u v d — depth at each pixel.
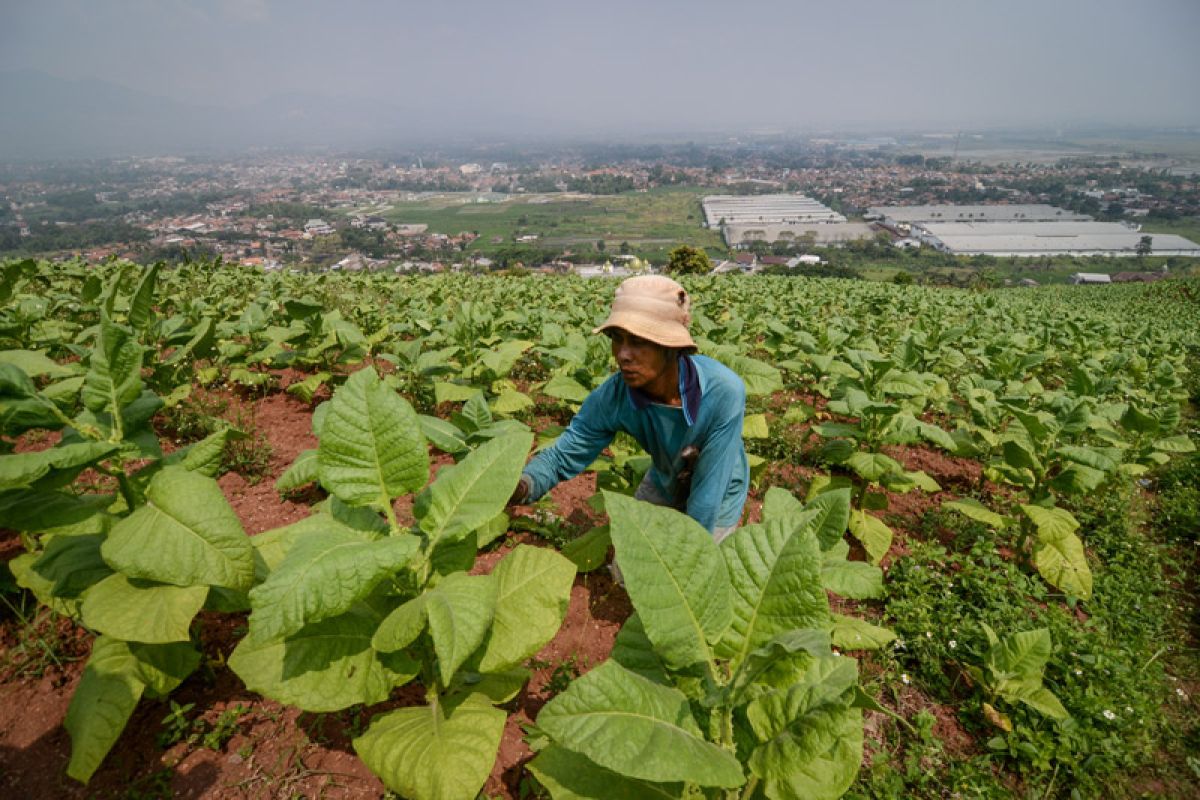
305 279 15.71
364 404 2.00
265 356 6.38
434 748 1.93
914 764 2.81
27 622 2.82
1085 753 2.96
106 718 2.06
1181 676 3.74
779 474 5.70
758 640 1.76
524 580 2.29
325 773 2.41
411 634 1.79
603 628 3.44
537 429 6.20
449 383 5.34
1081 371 6.30
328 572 1.69
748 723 1.73
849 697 1.75
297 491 4.45
